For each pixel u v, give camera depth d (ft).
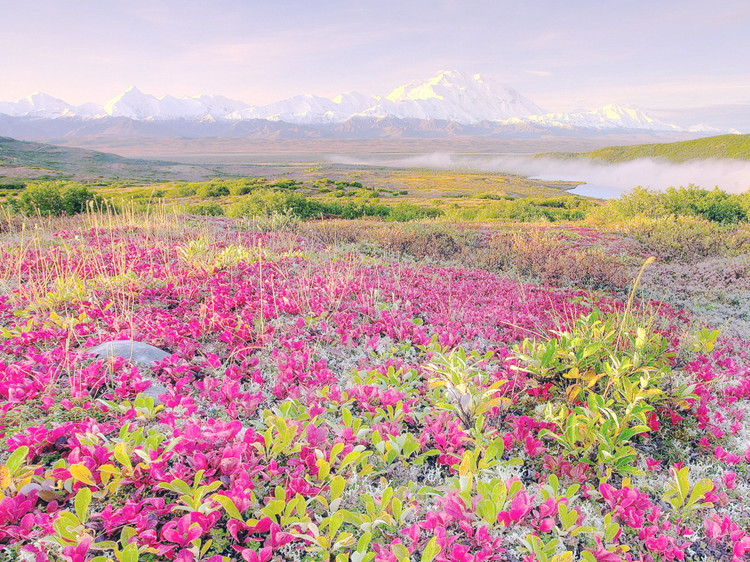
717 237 53.62
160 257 32.81
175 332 18.56
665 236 55.01
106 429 11.84
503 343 20.99
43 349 17.16
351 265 34.53
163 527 9.02
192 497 9.61
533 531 10.31
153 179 501.97
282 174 642.22
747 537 9.77
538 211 137.59
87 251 33.96
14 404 12.99
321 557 9.25
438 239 51.80
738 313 31.96
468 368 15.26
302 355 17.65
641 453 13.41
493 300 28.48
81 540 8.21
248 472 10.84
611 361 16.14
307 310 23.00
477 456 12.42
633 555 10.09
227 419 13.55
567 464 12.35
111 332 18.86
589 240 58.59
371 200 253.03
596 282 38.60
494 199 363.56
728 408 16.07
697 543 10.58
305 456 11.83
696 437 14.55
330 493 10.77
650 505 11.10
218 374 16.26
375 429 13.19
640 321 21.36
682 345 20.95
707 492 11.38
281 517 9.73
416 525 9.55
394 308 24.36
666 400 15.62
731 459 13.05
